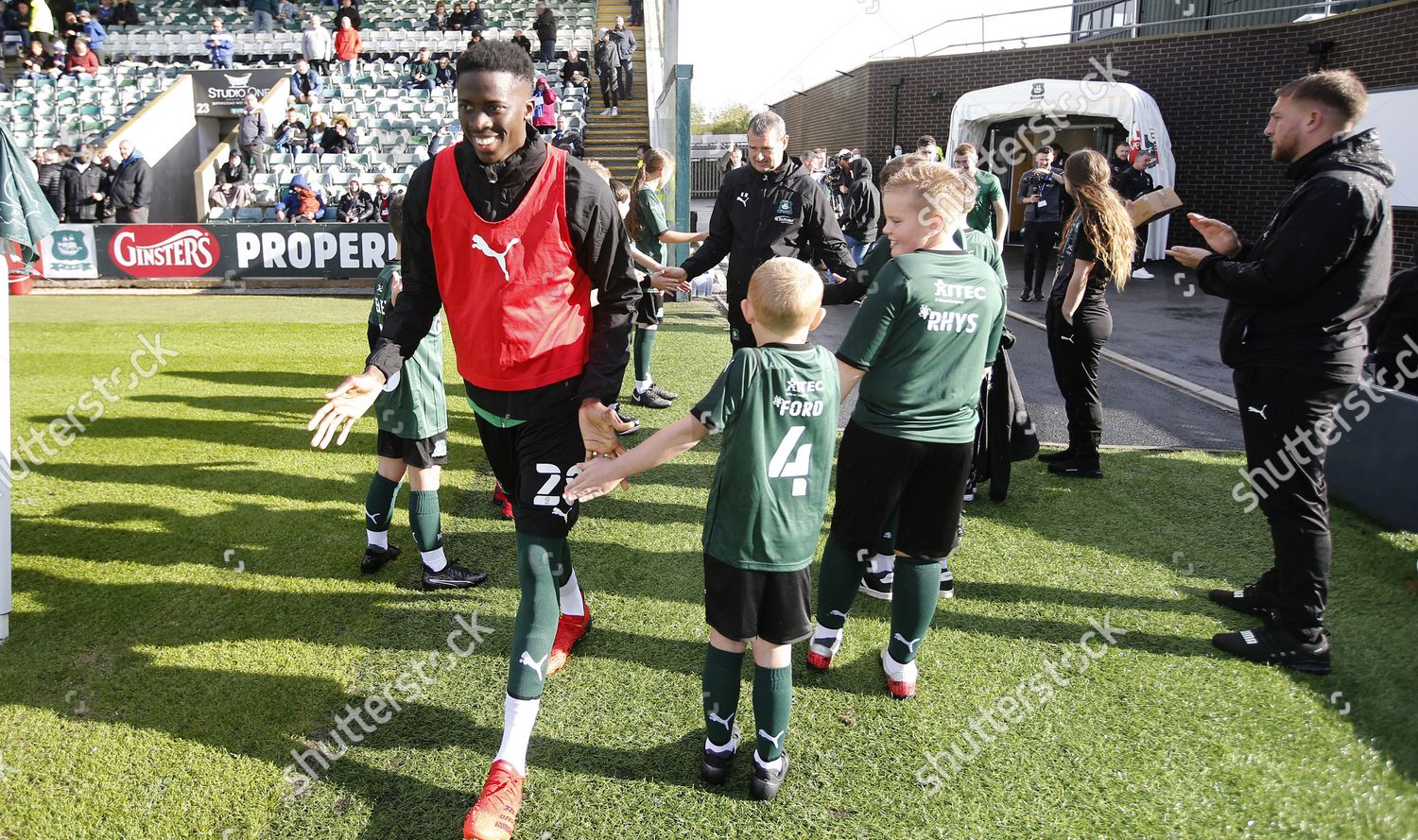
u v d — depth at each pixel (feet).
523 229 7.79
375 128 52.90
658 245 19.95
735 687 7.93
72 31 59.77
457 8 64.75
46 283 38.68
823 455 7.56
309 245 38.91
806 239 14.33
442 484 15.84
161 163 52.19
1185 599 11.59
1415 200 35.19
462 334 8.25
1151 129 43.39
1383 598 11.60
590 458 8.12
